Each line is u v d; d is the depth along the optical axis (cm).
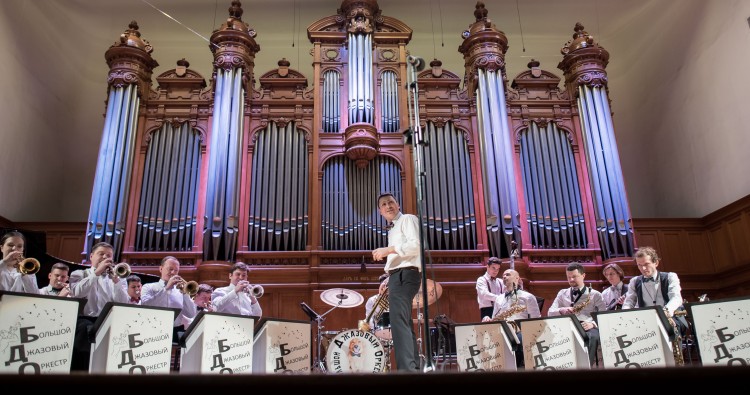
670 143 1182
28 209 1056
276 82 1057
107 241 916
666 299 571
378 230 964
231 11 1091
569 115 1067
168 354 415
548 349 489
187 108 1040
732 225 1005
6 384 107
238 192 961
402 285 405
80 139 1213
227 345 440
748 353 426
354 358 545
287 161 1007
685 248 1066
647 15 1266
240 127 998
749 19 970
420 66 459
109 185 948
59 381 110
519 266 924
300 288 927
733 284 1007
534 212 993
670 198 1184
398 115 1042
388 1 1304
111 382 112
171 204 969
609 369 122
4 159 982
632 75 1309
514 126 1052
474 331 509
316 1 1303
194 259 930
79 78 1245
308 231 959
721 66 1038
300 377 118
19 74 1029
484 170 993
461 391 120
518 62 1335
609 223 966
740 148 989
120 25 1295
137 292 626
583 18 1335
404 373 121
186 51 1311
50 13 1134
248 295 708
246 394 116
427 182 998
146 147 1007
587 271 953
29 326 363
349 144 989
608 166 1002
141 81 1034
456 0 1309
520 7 1320
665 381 121
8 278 466
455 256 952
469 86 1073
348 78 1055
